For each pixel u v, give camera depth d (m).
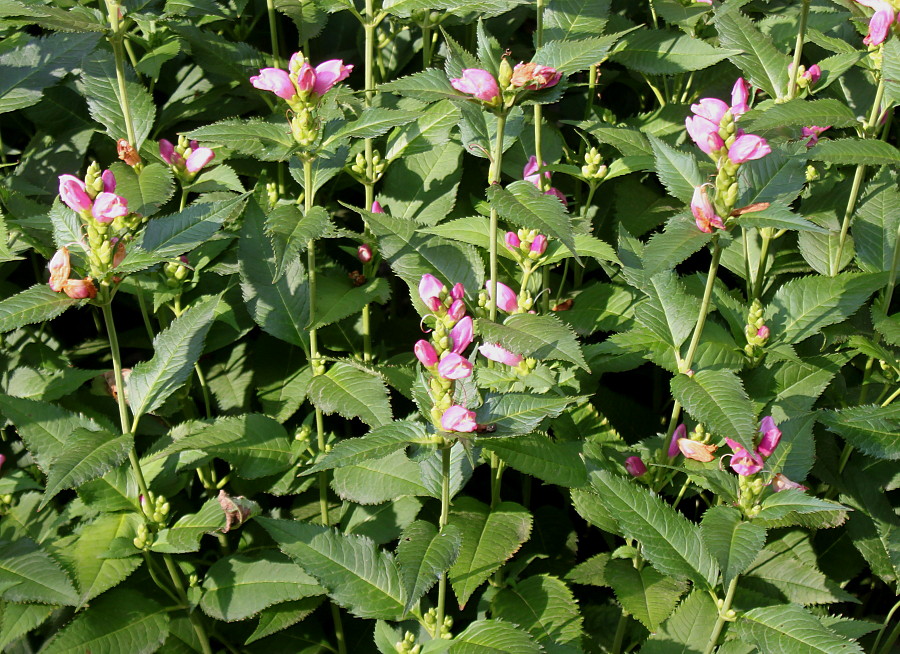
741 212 1.17
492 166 1.23
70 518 1.28
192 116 1.51
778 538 1.33
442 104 1.40
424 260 1.31
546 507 1.40
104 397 1.38
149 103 1.37
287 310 1.35
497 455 1.27
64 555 1.24
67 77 1.48
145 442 1.39
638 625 1.31
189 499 1.39
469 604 1.32
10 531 1.30
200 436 1.29
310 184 1.27
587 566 1.30
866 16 1.33
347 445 1.15
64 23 1.31
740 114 1.33
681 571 1.20
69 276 1.18
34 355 1.37
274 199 1.41
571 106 1.57
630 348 1.28
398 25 1.50
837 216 1.41
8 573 1.23
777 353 1.31
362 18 1.38
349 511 1.35
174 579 1.28
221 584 1.28
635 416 1.42
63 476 1.18
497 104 1.21
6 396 1.26
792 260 1.43
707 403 1.19
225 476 1.37
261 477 1.35
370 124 1.25
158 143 1.38
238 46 1.48
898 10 1.27
